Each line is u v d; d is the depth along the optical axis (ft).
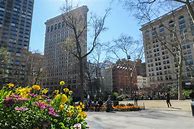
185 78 262.88
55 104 11.39
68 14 90.84
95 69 148.87
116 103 74.64
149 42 142.72
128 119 40.70
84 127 11.87
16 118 8.77
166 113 52.75
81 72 87.30
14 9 333.21
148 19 89.25
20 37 328.29
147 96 172.14
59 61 346.33
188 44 276.62
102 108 64.95
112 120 39.14
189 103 82.02
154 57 331.16
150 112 56.65
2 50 193.88
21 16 340.80
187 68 268.62
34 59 221.66
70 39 94.84
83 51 104.78
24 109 9.04
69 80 316.81
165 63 312.71
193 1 58.75
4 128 8.30
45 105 10.29
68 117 11.37
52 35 363.35
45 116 9.72
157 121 37.29
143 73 395.96
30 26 350.64
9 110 8.83
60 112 11.10
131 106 66.23
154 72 329.52
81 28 92.43
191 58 271.28
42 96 12.87
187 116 44.83
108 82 313.53
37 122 9.21
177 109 63.05
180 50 107.04
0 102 8.82
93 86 181.47
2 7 318.45
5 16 319.27
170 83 299.99
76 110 12.30
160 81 315.99
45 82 366.84
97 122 36.11
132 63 151.33
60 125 10.03
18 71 230.68
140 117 44.24
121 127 30.22
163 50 316.60
